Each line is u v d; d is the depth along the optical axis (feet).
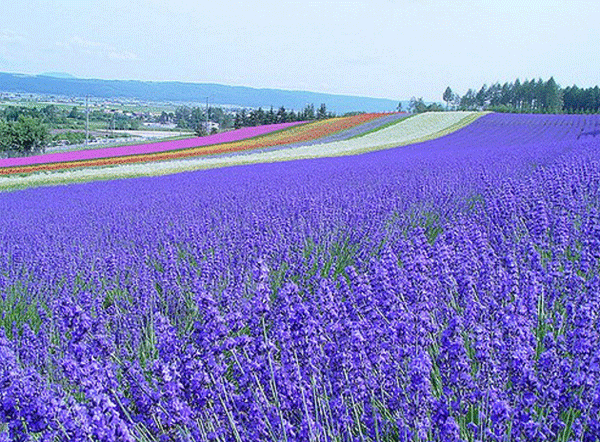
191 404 9.17
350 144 135.33
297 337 10.00
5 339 12.14
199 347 10.33
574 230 19.24
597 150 55.11
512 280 12.30
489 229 20.57
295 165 79.51
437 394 9.98
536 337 11.18
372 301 12.09
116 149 150.71
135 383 10.11
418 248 16.38
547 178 30.81
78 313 10.03
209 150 135.64
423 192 33.27
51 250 26.94
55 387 10.13
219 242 24.54
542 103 376.68
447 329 9.27
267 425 9.06
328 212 27.53
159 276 19.80
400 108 404.16
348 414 9.37
